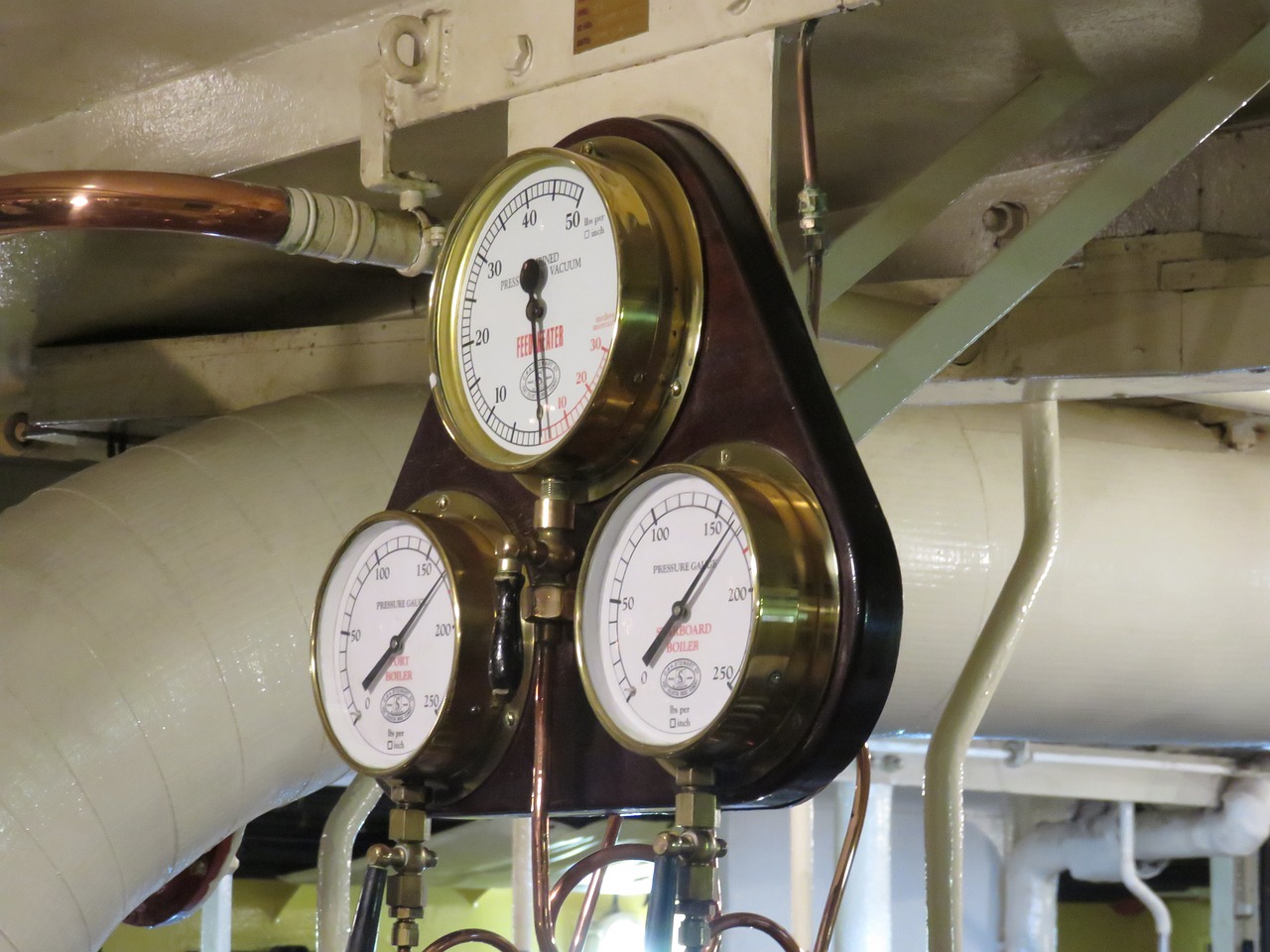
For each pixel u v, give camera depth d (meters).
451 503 1.38
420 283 2.58
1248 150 1.75
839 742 1.11
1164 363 1.74
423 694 1.31
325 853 2.29
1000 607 1.88
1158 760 4.52
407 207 1.59
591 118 1.40
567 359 1.24
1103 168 1.43
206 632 1.82
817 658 1.10
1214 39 1.52
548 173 1.30
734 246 1.22
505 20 1.49
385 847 1.30
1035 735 2.42
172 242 2.29
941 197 1.57
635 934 5.13
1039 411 1.94
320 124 1.68
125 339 2.91
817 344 1.22
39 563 1.82
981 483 2.17
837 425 1.17
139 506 1.90
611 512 1.19
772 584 1.06
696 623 1.12
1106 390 1.87
